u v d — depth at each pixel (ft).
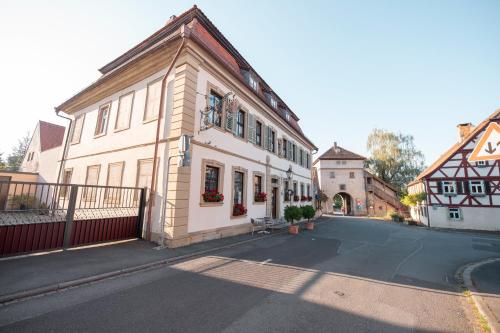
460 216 67.67
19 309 11.46
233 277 17.16
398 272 20.43
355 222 74.28
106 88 39.19
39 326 10.05
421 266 22.94
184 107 27.96
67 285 14.37
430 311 13.00
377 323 11.41
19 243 19.72
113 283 15.35
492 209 64.59
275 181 53.78
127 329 10.06
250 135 42.83
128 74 35.32
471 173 68.08
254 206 42.52
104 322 10.55
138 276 16.85
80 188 40.24
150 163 30.19
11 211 19.40
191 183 28.25
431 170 76.43
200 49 30.25
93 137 40.50
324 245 31.68
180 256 21.80
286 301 13.42
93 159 39.40
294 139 68.18
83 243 23.88
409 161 115.96
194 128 29.32
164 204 26.73
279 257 23.75
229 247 27.58
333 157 121.60
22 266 16.99
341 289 15.70
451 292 16.12
